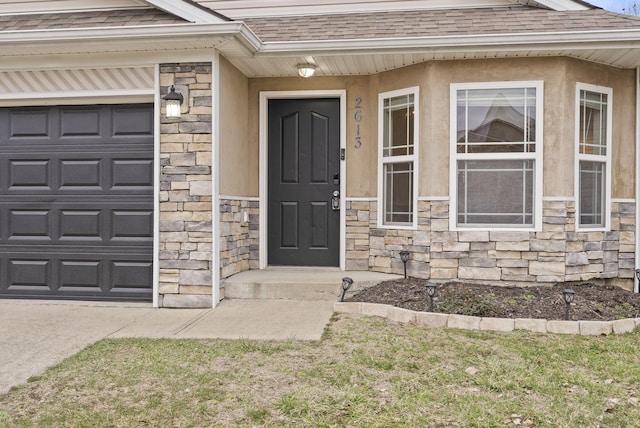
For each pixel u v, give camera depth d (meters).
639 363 3.59
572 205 5.57
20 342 4.13
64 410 2.85
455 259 5.67
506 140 5.62
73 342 4.13
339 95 6.42
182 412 2.82
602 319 4.61
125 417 2.77
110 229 5.61
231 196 5.89
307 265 6.59
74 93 5.52
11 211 5.73
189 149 5.38
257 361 3.63
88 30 5.00
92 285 5.64
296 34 5.84
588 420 2.73
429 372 3.41
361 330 4.39
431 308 4.71
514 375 3.35
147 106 5.58
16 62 5.45
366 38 5.43
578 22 5.57
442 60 5.66
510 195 5.64
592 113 5.81
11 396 3.04
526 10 6.22
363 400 2.97
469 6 6.52
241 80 6.25
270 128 6.62
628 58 5.58
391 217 6.21
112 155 5.62
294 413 2.81
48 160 5.71
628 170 5.98
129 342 4.09
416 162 5.84
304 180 6.59
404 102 6.04
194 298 5.36
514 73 5.58
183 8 5.27
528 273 5.55
